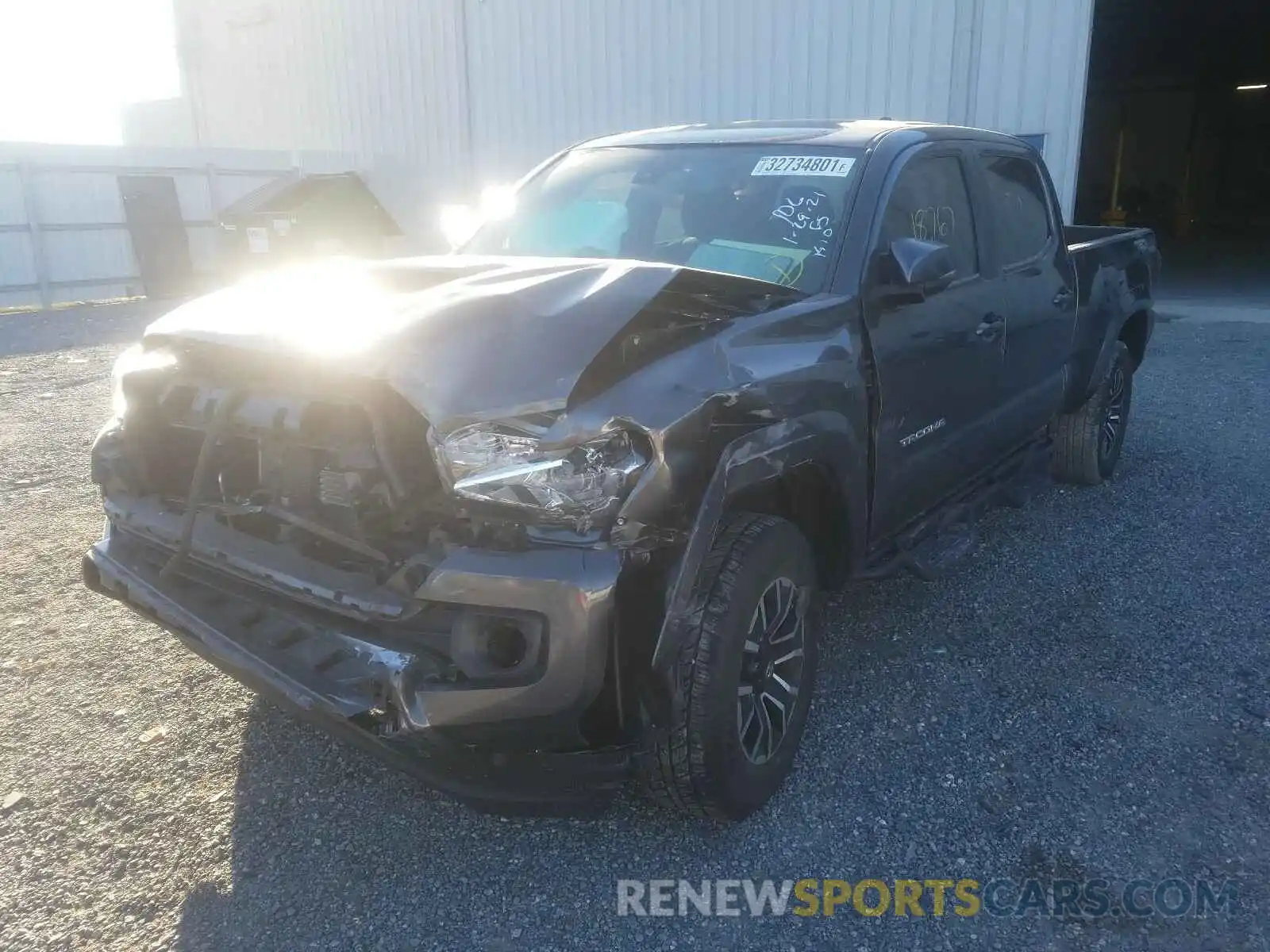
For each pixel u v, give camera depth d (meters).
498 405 2.38
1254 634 4.17
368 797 3.09
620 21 15.22
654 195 3.91
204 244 18.17
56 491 6.01
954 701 3.64
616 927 2.58
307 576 2.61
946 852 2.86
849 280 3.34
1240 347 10.67
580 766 2.50
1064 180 12.44
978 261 4.21
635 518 2.39
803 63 13.80
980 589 4.62
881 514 3.52
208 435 2.80
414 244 18.78
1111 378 6.07
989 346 4.18
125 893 2.67
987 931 2.57
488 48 16.77
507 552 2.37
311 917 2.60
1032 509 5.75
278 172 18.72
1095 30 24.59
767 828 2.96
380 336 2.50
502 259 3.21
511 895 2.69
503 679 2.35
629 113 15.48
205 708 3.57
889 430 3.47
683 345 2.71
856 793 3.12
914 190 3.81
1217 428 7.50
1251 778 3.19
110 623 4.23
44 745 3.33
